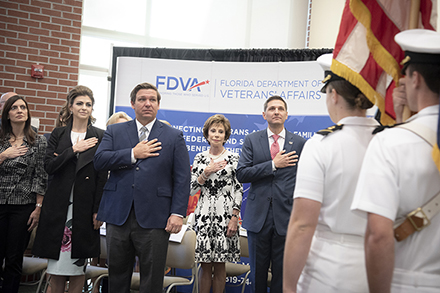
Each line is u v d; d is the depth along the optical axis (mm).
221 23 6453
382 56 1355
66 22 5105
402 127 1069
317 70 4109
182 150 2605
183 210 2492
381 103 1387
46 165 2893
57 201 2855
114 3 6043
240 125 4301
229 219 3316
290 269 1219
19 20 4910
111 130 2650
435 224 1018
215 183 3361
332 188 1231
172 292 3887
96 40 5914
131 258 2469
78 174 2875
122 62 4504
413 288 1026
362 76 1363
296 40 6449
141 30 6176
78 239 2803
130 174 2467
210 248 3236
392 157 1025
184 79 4426
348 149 1242
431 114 1041
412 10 1390
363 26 1396
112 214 2438
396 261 1065
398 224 1053
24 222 3141
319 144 1267
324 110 4062
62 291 2875
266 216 2783
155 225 2402
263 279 2795
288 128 4156
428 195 1013
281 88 4223
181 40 6340
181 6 6340
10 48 4875
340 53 1395
